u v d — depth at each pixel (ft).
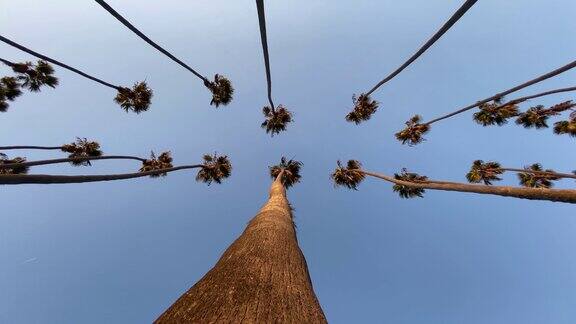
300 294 13.46
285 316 11.37
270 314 11.14
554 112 42.22
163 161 46.62
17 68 29.53
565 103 40.88
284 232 21.12
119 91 35.17
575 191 22.50
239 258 15.48
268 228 20.70
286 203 32.42
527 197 25.04
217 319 10.53
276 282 13.48
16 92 35.40
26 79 30.83
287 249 18.01
